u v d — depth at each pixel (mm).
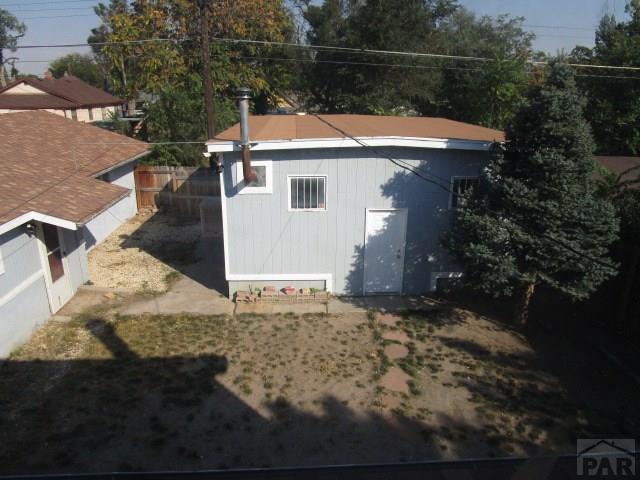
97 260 13531
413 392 7535
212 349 8734
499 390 7641
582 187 8312
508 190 8453
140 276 12344
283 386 7648
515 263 8734
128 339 9062
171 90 21078
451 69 27250
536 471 5840
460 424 6832
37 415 6859
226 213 10312
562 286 8352
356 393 7504
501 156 9164
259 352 8656
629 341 9133
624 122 19500
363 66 27875
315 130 11055
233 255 10617
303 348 8812
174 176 18312
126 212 17688
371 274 10961
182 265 13172
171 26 26203
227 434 6562
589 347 8945
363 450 6289
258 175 10062
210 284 11828
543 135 8328
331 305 10594
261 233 10469
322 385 7695
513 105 22266
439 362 8414
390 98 28453
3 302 8258
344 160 10055
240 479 5574
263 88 29250
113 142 16562
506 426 6797
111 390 7461
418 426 6777
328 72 30281
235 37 26328
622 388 7734
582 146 8148
